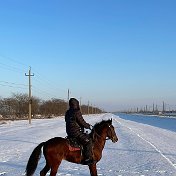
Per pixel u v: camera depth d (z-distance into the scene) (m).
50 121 72.88
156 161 16.72
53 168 11.48
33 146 22.61
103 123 12.68
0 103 111.81
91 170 12.06
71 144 11.65
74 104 11.98
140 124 62.78
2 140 26.86
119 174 13.37
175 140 29.75
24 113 112.38
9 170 13.85
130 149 22.17
